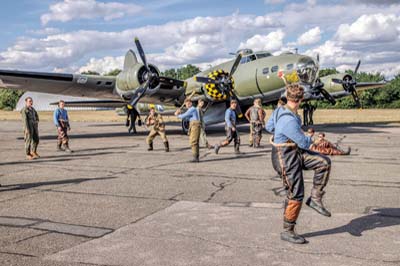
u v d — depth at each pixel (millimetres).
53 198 6836
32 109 12109
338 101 64875
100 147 15258
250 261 4043
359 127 25281
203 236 4816
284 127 4418
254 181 8281
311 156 4695
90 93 22047
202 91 20016
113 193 7211
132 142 17344
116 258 4141
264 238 4723
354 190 7285
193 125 10906
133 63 21469
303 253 4242
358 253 4227
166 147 13555
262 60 19328
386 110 60125
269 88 19000
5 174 9273
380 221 5336
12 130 27031
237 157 12039
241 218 5562
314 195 4848
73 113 75625
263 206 6227
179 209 6078
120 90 20172
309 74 18062
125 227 5184
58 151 13984
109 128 28859
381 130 22562
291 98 4500
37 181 8391
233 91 19594
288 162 4492
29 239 4727
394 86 63188
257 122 14422
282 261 4031
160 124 13508
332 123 30656
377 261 4008
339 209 5957
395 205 6184
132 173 9344
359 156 12047
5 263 4004
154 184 8023
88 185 7949
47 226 5238
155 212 5914
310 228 5066
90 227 5191
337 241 4594
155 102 22891
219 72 19250
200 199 6719
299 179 4512
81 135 21797
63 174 9250
